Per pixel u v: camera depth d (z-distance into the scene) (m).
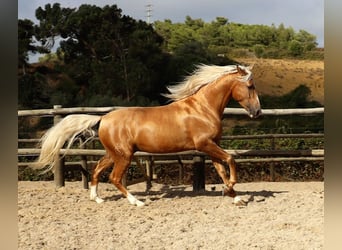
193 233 4.89
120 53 17.09
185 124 6.14
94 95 16.09
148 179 7.35
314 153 7.18
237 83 6.21
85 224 5.30
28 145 9.79
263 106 17.64
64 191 7.19
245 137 8.32
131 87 16.28
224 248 4.34
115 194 7.02
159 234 4.88
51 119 13.36
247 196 6.71
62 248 4.39
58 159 6.85
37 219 5.54
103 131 6.22
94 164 8.02
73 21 17.61
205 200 6.49
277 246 4.36
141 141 6.16
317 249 4.20
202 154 7.18
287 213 5.72
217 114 6.24
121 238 4.74
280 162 9.42
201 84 6.35
